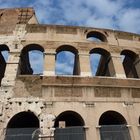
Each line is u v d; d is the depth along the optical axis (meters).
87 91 24.48
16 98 23.19
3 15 31.38
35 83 24.38
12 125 24.02
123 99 24.78
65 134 22.03
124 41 30.67
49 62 26.50
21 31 29.06
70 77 25.08
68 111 23.02
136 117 23.97
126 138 22.67
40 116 22.27
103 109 23.66
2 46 28.41
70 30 29.75
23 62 29.59
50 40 28.33
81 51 28.03
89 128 22.20
